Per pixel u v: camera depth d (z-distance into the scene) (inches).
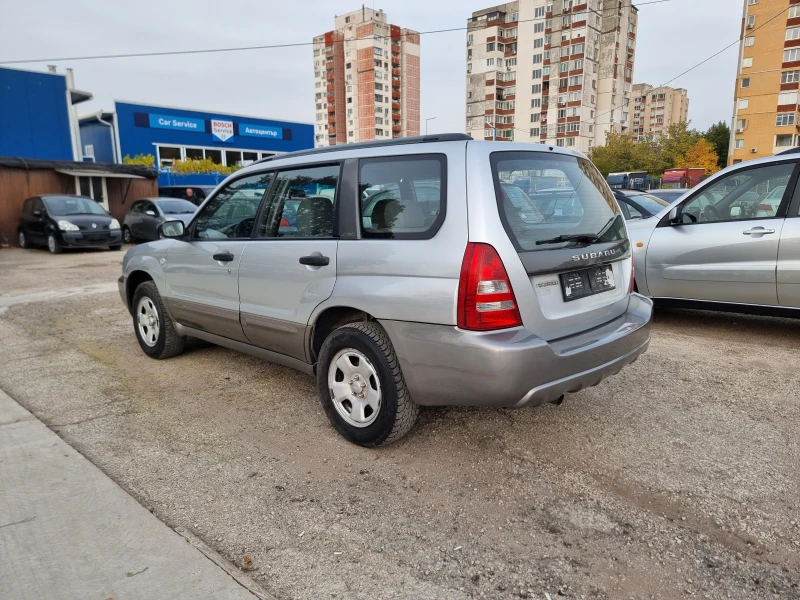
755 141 2265.0
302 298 138.1
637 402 158.1
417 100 4665.4
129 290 215.8
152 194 823.1
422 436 138.0
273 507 108.3
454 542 97.2
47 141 914.1
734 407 154.1
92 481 116.0
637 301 144.3
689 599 83.2
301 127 1640.0
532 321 110.6
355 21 4308.6
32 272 457.1
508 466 123.2
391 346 121.9
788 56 2132.1
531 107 3184.1
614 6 2903.5
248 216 160.1
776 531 99.0
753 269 207.8
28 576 87.1
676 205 232.5
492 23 3221.0
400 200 121.1
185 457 128.9
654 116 5103.3
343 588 86.0
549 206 121.9
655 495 111.1
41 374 189.6
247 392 170.2
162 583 85.4
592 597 83.7
